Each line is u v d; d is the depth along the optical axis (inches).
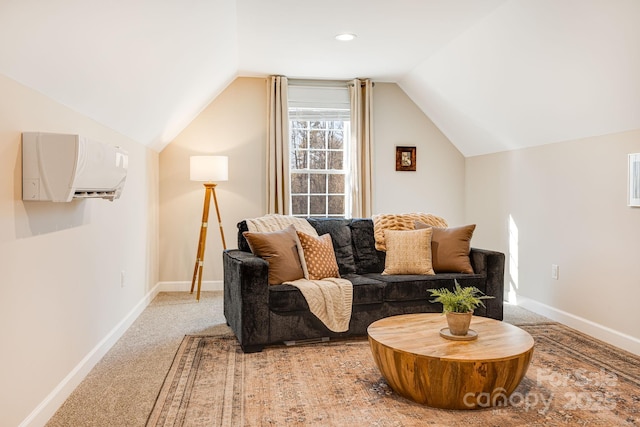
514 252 185.2
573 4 110.4
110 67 99.1
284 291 128.1
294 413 90.7
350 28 148.9
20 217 77.9
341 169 223.8
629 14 101.9
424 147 223.1
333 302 131.2
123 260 144.4
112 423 86.7
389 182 220.7
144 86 124.7
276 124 206.1
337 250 155.9
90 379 107.5
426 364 87.7
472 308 98.3
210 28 126.1
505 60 146.9
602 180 137.9
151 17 94.0
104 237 124.3
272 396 98.6
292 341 132.7
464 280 145.4
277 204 207.3
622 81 117.9
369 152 212.5
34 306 82.7
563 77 133.0
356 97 210.7
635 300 126.0
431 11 134.3
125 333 143.5
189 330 147.3
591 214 142.8
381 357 95.0
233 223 209.6
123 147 143.6
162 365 116.6
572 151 151.5
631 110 122.7
